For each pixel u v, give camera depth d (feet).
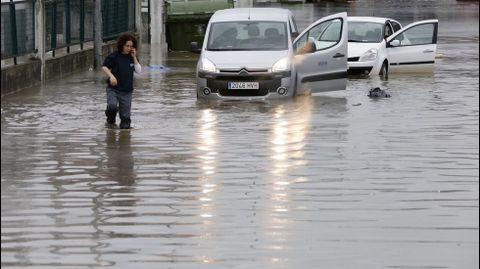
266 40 116.57
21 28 121.29
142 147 81.56
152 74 142.20
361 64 142.82
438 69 152.87
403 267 47.78
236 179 68.69
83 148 81.20
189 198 62.75
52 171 71.61
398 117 99.60
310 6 376.89
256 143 83.51
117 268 47.67
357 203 61.52
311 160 75.87
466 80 136.67
